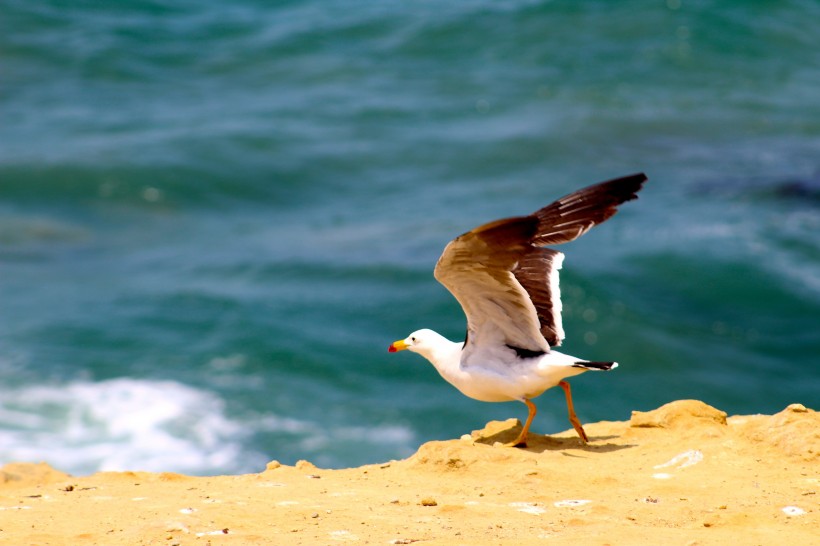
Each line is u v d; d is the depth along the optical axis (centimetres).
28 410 2412
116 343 2806
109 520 832
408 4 6088
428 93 5112
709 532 771
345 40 5738
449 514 834
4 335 2825
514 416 2503
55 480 1051
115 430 2353
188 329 2912
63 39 5569
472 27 5706
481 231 874
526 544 739
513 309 987
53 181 4025
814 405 2578
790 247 3403
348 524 807
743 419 1130
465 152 4456
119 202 3947
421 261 3397
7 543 767
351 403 2545
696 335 2892
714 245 3397
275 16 6094
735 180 4025
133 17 5966
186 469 2236
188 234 3738
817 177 4009
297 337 2875
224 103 5016
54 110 4812
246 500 890
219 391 2559
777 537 758
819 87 5034
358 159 4412
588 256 3328
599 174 4212
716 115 4731
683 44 5359
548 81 5156
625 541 745
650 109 4809
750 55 5312
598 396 2600
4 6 5803
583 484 914
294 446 2345
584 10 5688
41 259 3456
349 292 3209
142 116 4781
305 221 3866
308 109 4934
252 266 3403
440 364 1056
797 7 5703
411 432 2434
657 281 3194
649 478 929
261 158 4366
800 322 2969
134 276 3325
